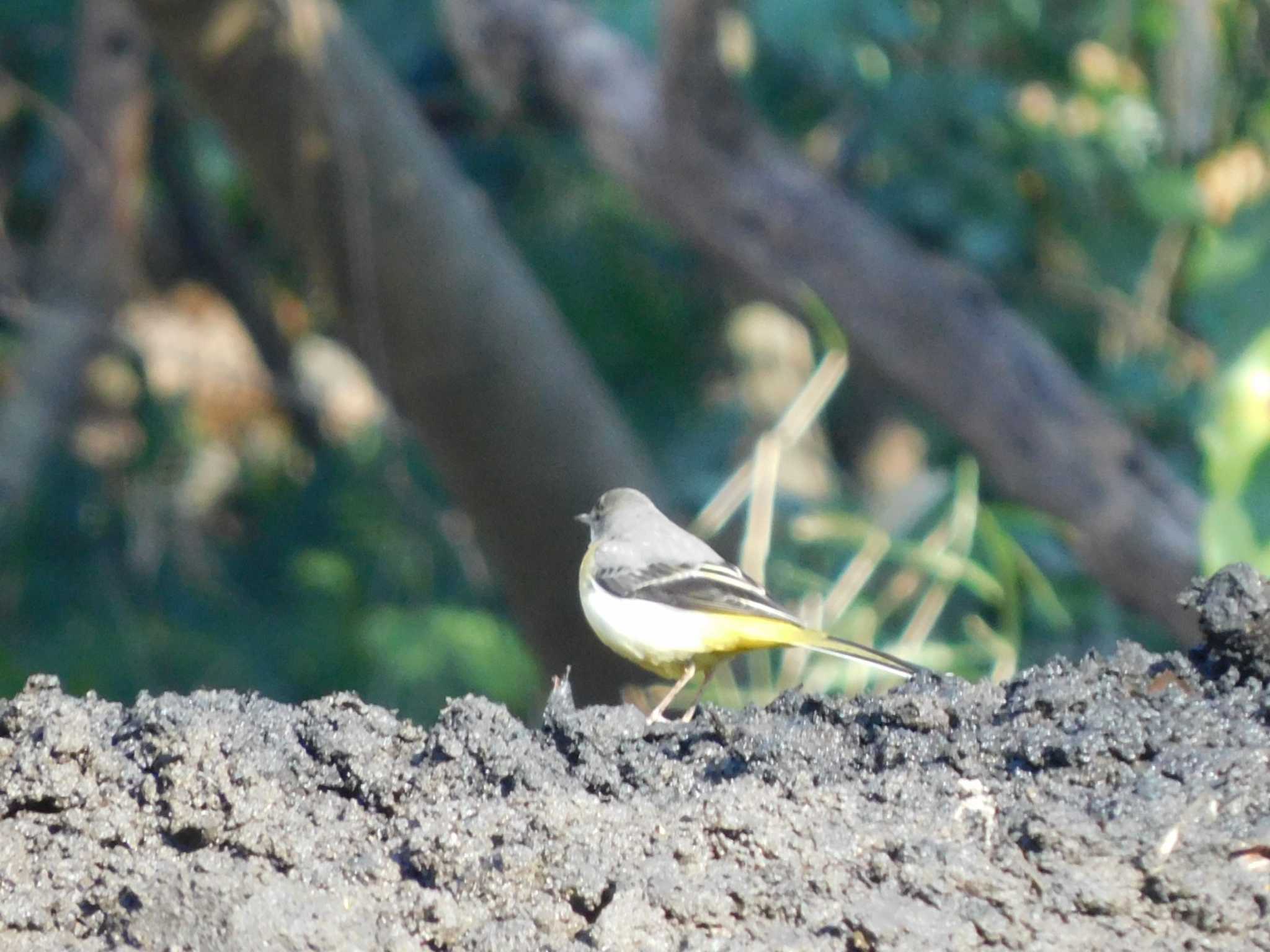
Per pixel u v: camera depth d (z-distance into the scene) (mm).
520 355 12734
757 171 13484
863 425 18922
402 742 4992
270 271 19312
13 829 4688
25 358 16109
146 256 18844
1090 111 13961
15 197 17484
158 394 17562
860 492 17797
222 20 11438
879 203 14414
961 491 9422
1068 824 4465
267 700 5250
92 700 5270
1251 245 10234
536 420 12859
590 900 4449
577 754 4992
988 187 14148
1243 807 4531
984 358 13188
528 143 17094
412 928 4395
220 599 17438
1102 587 13031
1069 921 4305
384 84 12336
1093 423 13031
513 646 16078
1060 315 14703
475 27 14531
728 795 4660
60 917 4488
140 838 4703
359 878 4555
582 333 18250
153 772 4812
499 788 4879
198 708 5109
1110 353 14430
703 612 7824
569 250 18172
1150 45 14242
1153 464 13047
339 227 12289
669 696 7801
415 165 12344
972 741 4926
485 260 12609
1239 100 12695
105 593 16922
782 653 10305
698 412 18266
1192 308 11320
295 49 11656
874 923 4254
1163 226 13727
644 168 14078
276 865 4605
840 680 9125
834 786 4773
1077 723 4918
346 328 13008
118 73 15289
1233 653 5230
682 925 4348
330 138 11977
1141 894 4355
